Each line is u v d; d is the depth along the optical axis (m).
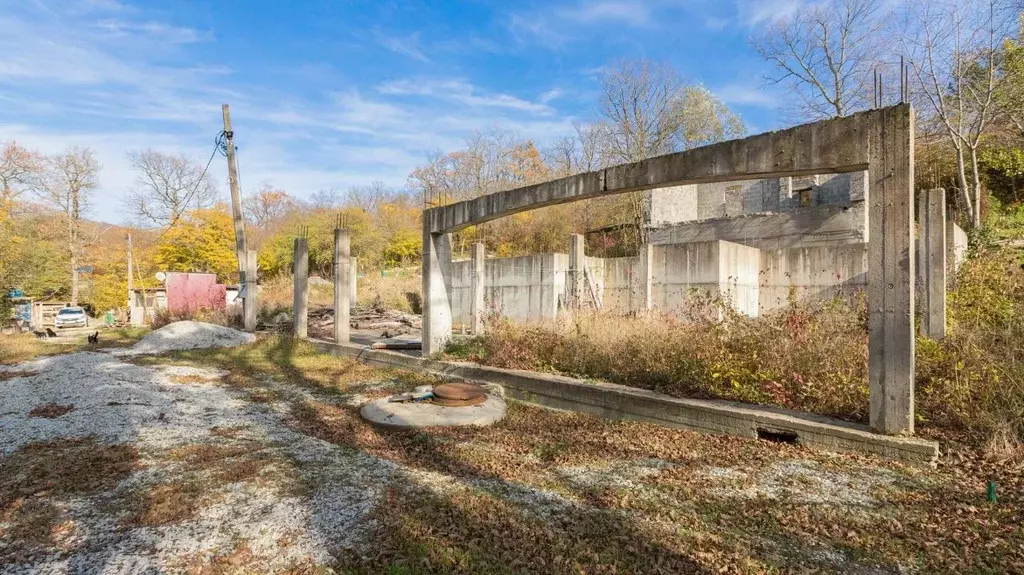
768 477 4.16
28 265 19.31
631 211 27.64
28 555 2.93
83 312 24.92
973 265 9.59
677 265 13.69
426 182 37.94
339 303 11.87
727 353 6.37
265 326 16.36
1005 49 15.54
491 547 3.00
